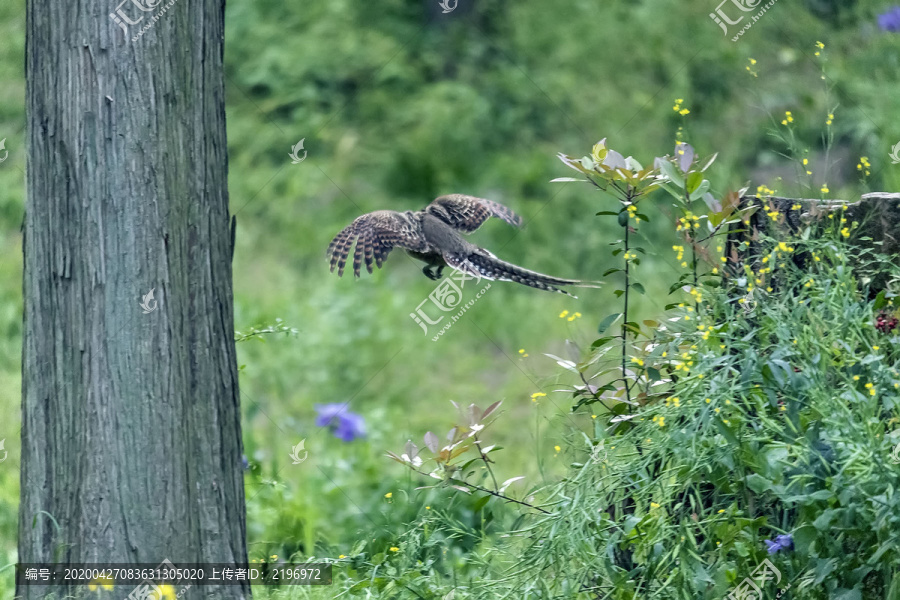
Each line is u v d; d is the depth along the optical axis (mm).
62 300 8469
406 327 19594
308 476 14383
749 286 9273
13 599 9281
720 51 24906
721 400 8508
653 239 21844
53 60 8352
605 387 9750
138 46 8328
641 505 8750
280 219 22953
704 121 23984
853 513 7691
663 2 26594
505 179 24109
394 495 12867
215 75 8867
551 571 9062
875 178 19203
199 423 8758
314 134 24969
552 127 25812
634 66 26047
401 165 24594
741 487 8570
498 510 11398
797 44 24453
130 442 8453
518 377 17891
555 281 10641
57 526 8547
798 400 8305
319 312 19578
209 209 8812
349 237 10617
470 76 27094
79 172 8344
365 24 27938
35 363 8602
